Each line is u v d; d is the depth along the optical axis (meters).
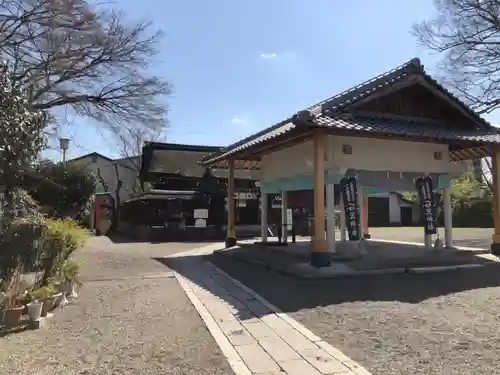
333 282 8.56
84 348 4.66
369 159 10.94
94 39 13.96
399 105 11.56
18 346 4.76
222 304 6.80
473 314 5.80
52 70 13.79
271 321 5.73
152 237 21.33
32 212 9.53
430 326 5.27
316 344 4.73
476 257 11.30
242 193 24.09
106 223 27.12
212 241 20.45
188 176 24.19
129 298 7.29
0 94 6.23
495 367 3.89
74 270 7.50
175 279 9.30
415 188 12.28
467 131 11.80
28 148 6.71
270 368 4.02
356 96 10.72
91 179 20.56
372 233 24.06
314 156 9.73
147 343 4.81
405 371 3.85
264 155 14.69
